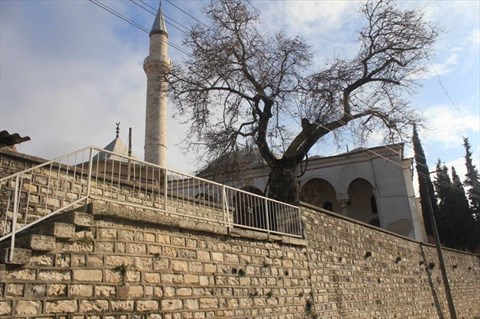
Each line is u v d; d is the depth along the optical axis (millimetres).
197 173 18969
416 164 25766
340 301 13797
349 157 35312
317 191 37406
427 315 20969
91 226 7066
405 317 18453
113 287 7082
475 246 43344
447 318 23625
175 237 8562
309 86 17750
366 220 36719
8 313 5656
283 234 12023
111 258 7215
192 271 8695
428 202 24781
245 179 20547
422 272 22359
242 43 18188
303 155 17500
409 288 19938
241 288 9852
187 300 8352
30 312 5906
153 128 26484
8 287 5742
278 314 10781
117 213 7453
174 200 12078
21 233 7227
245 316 9688
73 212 7117
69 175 10797
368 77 18734
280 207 12578
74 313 6426
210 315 8773
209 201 11328
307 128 17359
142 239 7867
